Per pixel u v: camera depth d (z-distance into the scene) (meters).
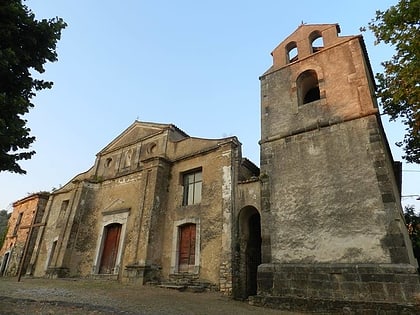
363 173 9.38
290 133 11.57
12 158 6.41
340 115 10.74
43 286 10.77
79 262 15.95
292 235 9.91
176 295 9.98
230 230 11.49
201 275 11.73
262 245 10.37
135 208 15.34
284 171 11.09
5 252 21.98
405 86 8.11
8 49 5.95
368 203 8.92
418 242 14.05
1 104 5.86
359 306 7.79
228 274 10.77
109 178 17.92
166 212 14.38
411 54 8.22
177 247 13.18
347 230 8.97
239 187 12.23
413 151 11.90
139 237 13.61
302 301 8.60
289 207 10.38
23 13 6.51
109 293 9.53
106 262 15.23
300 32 13.94
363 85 10.79
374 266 8.09
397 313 7.24
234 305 8.97
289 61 13.84
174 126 17.23
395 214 8.37
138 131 18.89
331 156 10.26
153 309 7.23
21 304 6.64
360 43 11.95
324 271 8.78
